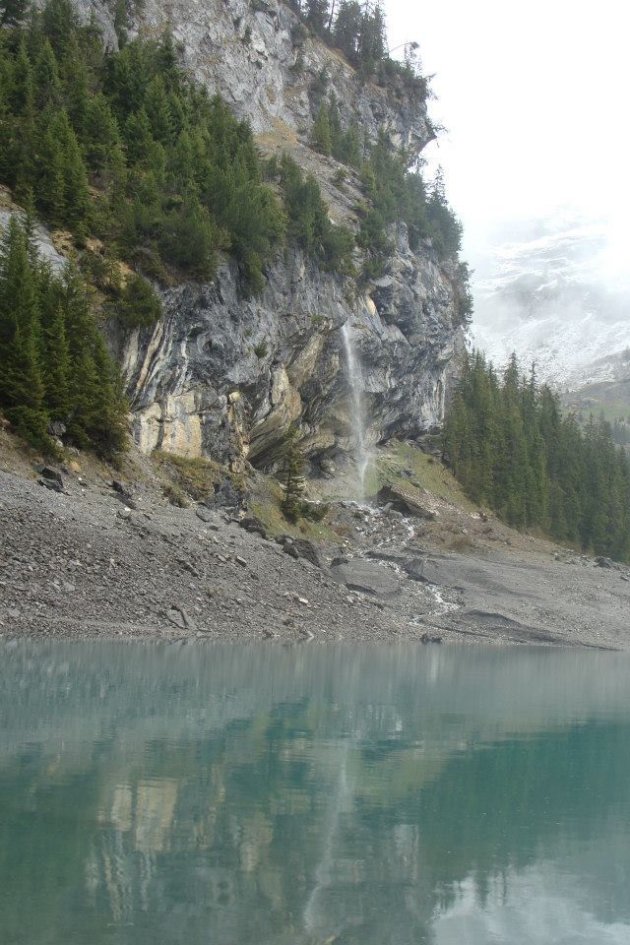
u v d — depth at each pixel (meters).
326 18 163.62
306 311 79.62
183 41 120.81
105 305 56.69
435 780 14.67
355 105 151.12
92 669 24.20
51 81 73.19
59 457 46.88
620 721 22.80
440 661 37.53
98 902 8.74
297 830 11.34
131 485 51.88
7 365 47.06
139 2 116.56
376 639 44.44
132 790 12.66
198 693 22.08
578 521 122.25
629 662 44.91
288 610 43.88
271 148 120.25
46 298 52.34
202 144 78.81
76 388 50.84
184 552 42.88
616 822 12.69
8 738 15.64
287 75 142.12
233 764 14.70
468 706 24.25
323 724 19.31
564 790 14.53
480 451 112.88
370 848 10.88
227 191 71.31
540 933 8.59
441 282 125.69
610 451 143.62
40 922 8.20
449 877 10.08
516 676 33.78
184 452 62.84
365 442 102.94
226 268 67.62
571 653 49.09
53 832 10.68
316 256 85.12
